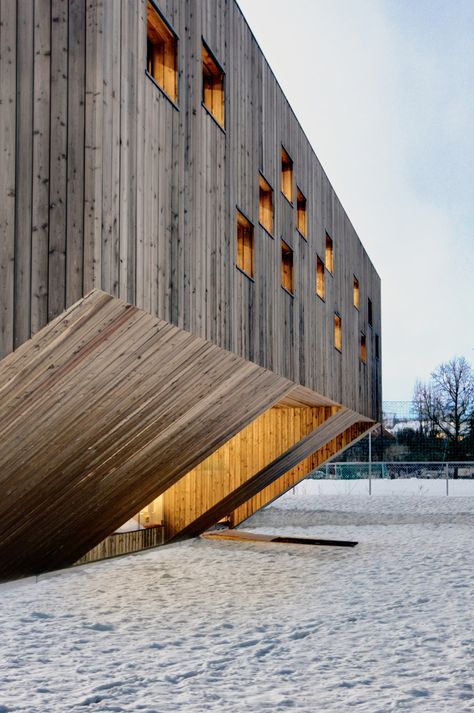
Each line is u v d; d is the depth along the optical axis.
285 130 13.88
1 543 9.20
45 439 7.58
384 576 12.51
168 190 8.12
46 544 10.55
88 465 8.95
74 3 6.41
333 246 18.03
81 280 6.26
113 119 6.70
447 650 7.66
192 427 10.82
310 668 7.02
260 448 16.62
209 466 16.33
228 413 11.76
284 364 13.10
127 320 7.07
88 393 7.48
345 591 11.15
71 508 9.85
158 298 7.70
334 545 16.70
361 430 23.33
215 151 9.84
